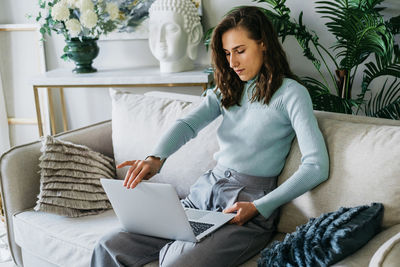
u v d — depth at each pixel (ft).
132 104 6.71
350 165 4.56
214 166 5.70
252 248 4.69
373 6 7.38
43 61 10.29
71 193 5.89
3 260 7.54
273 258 3.90
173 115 6.26
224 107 5.34
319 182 4.63
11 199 6.13
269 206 4.69
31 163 6.22
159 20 8.29
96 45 9.02
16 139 10.94
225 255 4.44
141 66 9.76
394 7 7.86
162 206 4.29
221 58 5.26
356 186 4.45
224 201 5.00
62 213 5.79
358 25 7.09
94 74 8.87
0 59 10.57
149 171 4.90
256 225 4.79
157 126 6.31
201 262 4.28
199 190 5.29
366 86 7.55
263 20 4.96
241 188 5.00
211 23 9.09
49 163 5.97
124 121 6.61
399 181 4.24
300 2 8.41
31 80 8.87
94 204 5.99
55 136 6.59
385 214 4.24
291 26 7.68
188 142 5.94
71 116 10.82
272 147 5.06
